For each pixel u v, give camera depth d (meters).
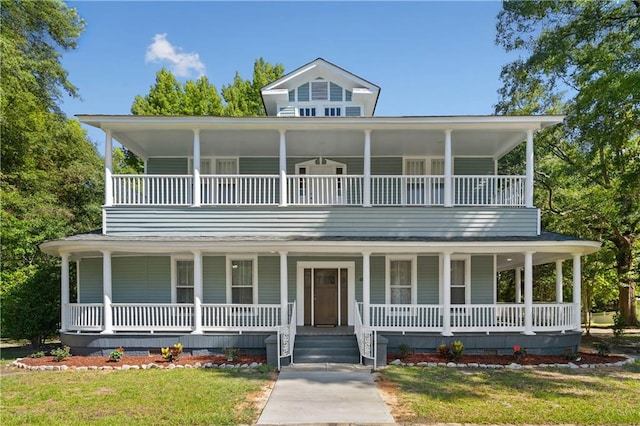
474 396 8.44
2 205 22.05
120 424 6.95
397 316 14.31
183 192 16.16
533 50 22.06
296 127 13.55
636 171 16.34
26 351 14.84
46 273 15.80
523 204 14.41
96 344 12.59
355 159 16.47
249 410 7.66
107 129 13.53
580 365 11.21
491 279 14.96
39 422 7.10
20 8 21.97
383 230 13.72
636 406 7.83
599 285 20.95
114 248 12.66
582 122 17.38
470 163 16.44
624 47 17.80
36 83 22.36
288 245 12.55
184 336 12.59
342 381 9.65
